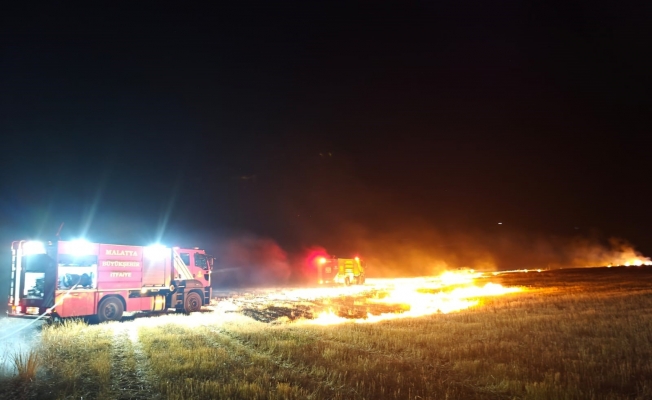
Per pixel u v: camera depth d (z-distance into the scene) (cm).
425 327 1495
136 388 902
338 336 1365
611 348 1051
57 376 976
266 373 945
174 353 1162
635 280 3597
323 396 801
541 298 2328
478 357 1038
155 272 2212
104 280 1989
